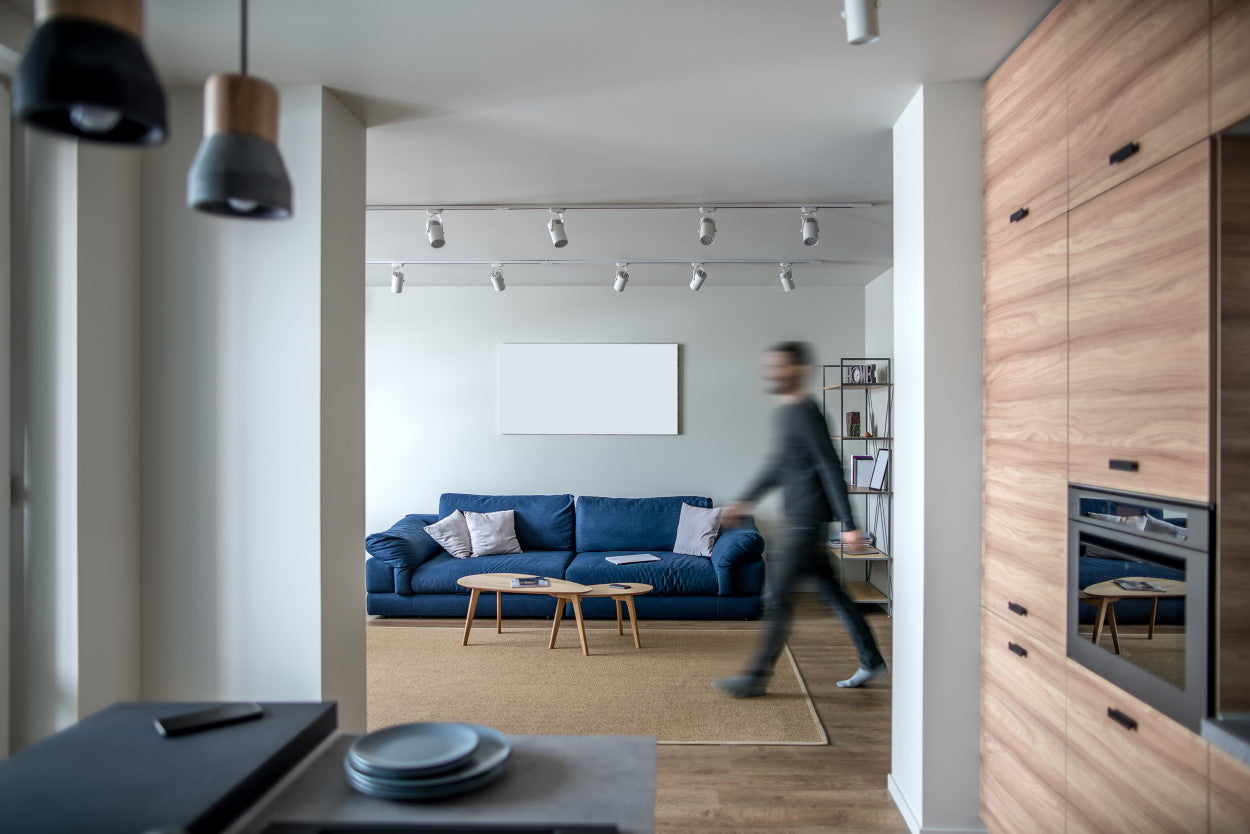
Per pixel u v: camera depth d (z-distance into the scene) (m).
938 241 2.64
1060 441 2.07
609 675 4.38
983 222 2.63
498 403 6.72
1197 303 1.51
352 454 2.85
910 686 2.76
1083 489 1.95
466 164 3.52
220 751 1.20
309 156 2.64
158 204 2.64
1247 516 1.46
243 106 1.29
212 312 2.63
